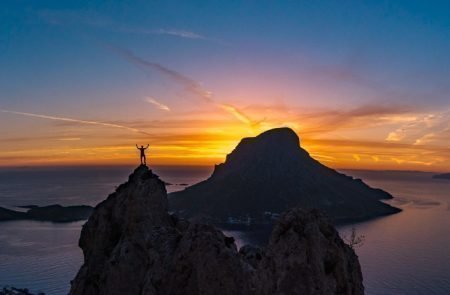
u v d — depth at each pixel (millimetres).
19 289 134375
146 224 43062
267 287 26516
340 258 26938
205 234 35156
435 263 178250
